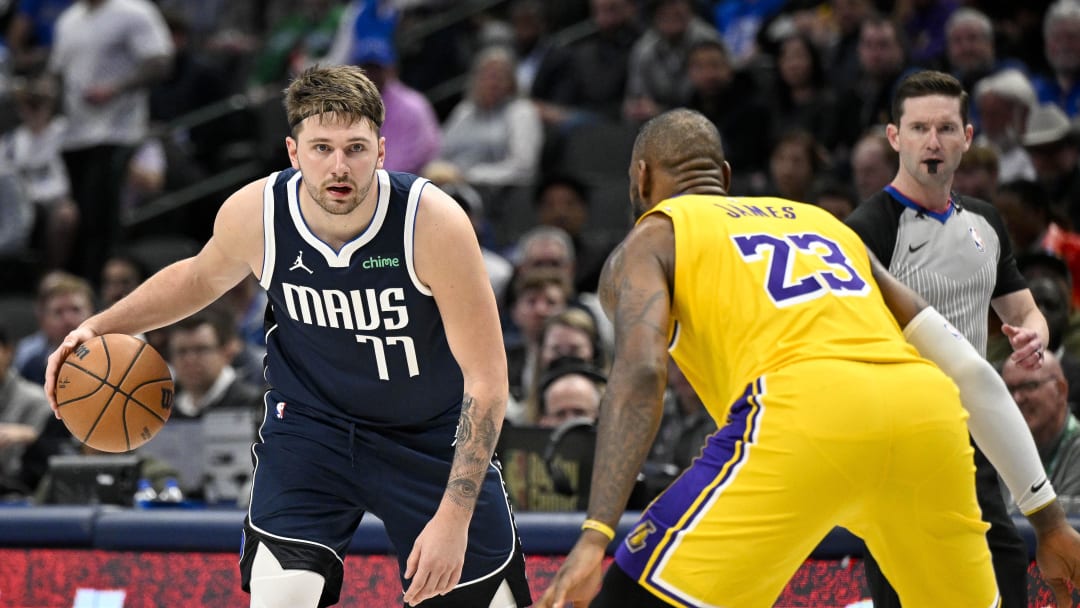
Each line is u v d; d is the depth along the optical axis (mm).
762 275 6461
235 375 13531
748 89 20047
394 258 7227
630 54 23141
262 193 7379
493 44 25859
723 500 6086
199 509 10539
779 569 6160
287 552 7402
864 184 15391
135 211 22516
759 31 23078
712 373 6578
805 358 6199
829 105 19344
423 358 7469
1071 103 18594
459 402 7727
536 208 18922
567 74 23250
